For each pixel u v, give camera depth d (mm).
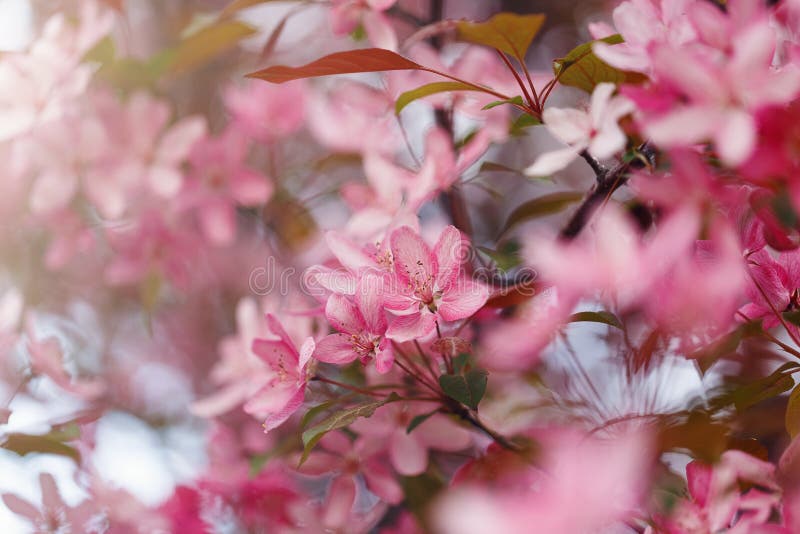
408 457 730
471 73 749
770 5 645
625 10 621
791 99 577
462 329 710
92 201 813
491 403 734
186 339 1096
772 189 600
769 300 652
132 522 803
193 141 830
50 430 774
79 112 815
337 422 660
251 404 684
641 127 595
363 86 825
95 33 798
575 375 716
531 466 684
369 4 746
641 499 627
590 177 914
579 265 648
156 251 883
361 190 749
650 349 688
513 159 967
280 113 878
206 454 829
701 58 584
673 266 643
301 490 830
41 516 793
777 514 649
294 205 887
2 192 861
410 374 684
